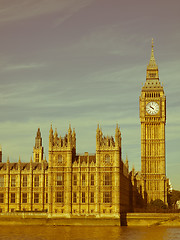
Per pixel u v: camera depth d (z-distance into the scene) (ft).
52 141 612.70
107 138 606.55
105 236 458.91
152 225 594.24
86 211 594.65
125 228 552.82
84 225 588.09
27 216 600.80
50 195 602.44
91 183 599.98
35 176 647.97
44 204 642.22
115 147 599.98
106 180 596.70
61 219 593.83
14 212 604.90
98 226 578.66
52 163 608.19
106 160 600.39
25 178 649.20
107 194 594.24
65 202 598.75
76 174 604.49
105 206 591.78
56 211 598.75
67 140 619.26
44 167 651.66
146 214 603.26
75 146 652.89
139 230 524.93
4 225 593.01
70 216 593.42
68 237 449.06
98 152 602.44
